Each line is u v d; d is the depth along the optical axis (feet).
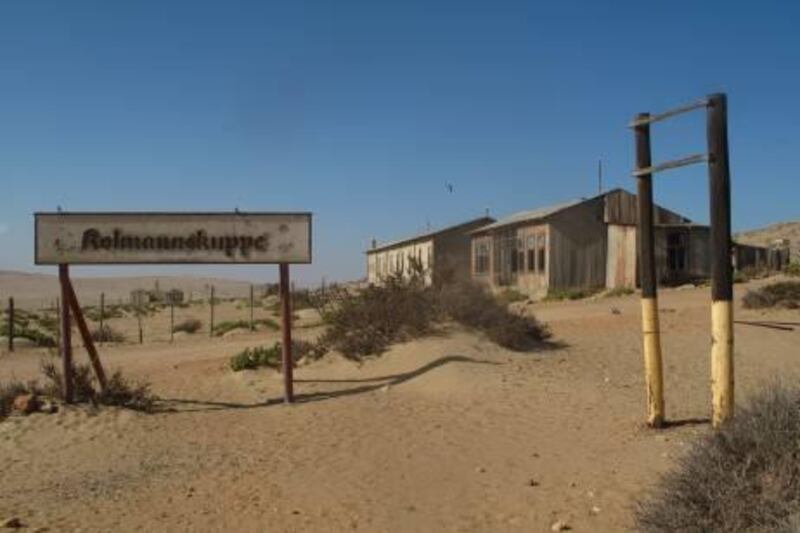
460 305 59.31
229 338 98.73
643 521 20.79
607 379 48.14
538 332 61.05
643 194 33.45
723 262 29.17
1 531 26.03
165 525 26.61
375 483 29.96
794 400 21.95
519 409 40.63
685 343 60.03
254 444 37.29
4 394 45.62
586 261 127.13
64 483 32.14
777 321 67.00
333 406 44.11
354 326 58.34
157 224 46.24
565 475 28.94
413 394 45.57
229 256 46.44
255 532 25.63
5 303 269.23
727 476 19.74
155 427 41.45
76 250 45.68
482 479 29.45
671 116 30.94
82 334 46.37
